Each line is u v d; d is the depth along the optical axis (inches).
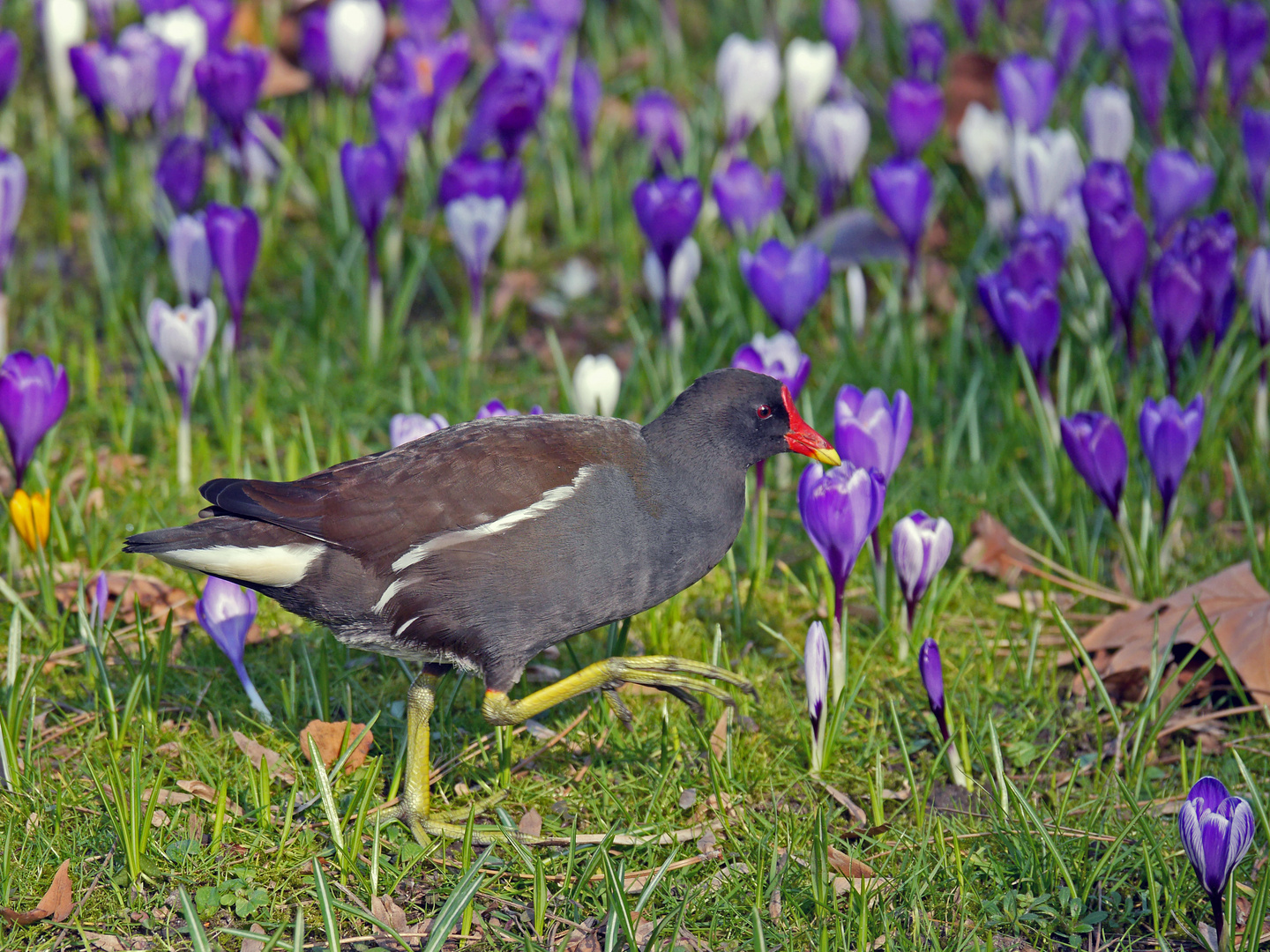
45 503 329.7
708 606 366.0
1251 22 541.0
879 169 461.1
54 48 551.5
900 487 410.0
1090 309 453.1
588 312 522.3
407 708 310.2
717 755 300.5
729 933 255.6
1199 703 332.2
